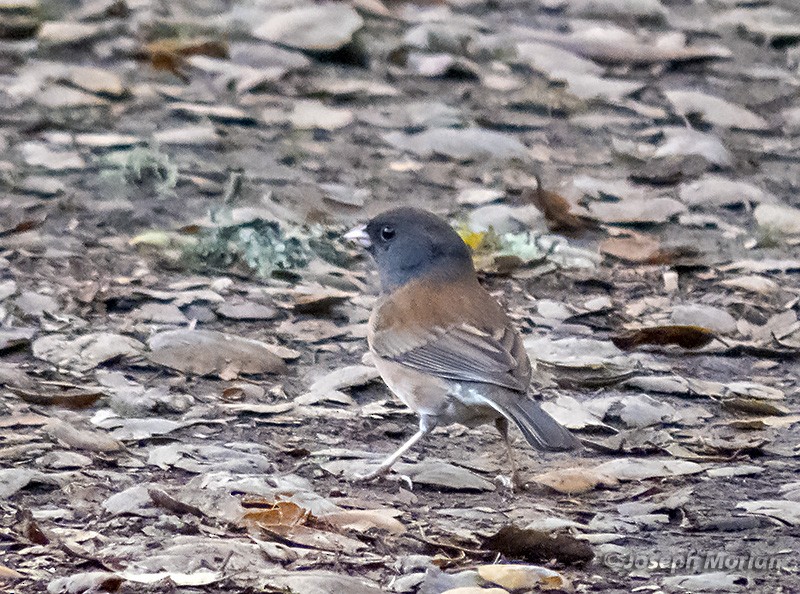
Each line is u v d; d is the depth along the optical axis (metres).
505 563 7.80
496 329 9.24
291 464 9.09
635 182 15.30
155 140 15.35
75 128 15.59
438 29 18.80
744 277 13.06
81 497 8.23
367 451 9.44
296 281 12.41
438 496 8.86
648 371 11.08
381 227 10.03
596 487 9.07
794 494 8.96
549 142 16.25
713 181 15.28
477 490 8.95
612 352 11.33
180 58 17.59
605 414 10.23
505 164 15.51
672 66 18.86
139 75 17.36
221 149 15.35
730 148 16.39
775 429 10.13
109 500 8.12
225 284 12.14
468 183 14.91
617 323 12.05
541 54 18.61
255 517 8.02
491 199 14.43
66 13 18.97
